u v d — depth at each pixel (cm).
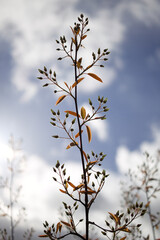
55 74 207
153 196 527
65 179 188
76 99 205
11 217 484
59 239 179
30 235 457
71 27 217
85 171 192
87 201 190
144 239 401
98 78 208
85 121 200
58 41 216
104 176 189
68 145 204
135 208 182
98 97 199
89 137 206
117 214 186
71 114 206
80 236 184
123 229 182
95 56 209
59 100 206
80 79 210
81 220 187
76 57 212
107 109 198
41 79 208
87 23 217
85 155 199
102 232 183
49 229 182
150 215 483
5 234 419
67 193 190
